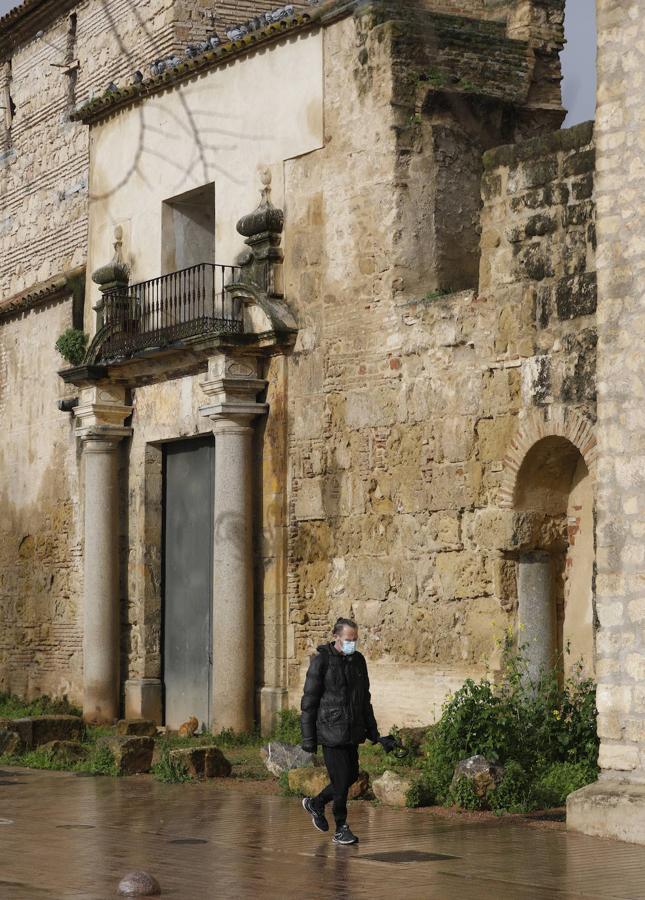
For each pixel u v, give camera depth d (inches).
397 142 785.6
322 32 834.8
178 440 952.3
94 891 389.1
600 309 530.0
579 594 695.1
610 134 531.8
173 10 1029.2
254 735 843.4
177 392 933.8
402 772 611.2
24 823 536.7
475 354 721.6
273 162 865.5
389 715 765.9
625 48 528.7
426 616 747.4
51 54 1183.6
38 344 1115.3
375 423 785.6
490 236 712.4
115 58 1097.4
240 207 890.1
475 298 723.4
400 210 783.7
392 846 477.1
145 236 975.6
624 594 515.5
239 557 852.6
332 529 813.9
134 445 979.3
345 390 807.7
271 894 387.2
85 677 981.8
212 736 849.5
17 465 1138.0
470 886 401.4
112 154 1013.2
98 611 976.3
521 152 696.4
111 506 981.8
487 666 706.2
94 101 1016.2
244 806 582.9
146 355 925.2
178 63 934.4
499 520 700.7
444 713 614.9
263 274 857.5
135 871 405.4
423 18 807.1
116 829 519.5
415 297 780.0
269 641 848.3
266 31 858.8
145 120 978.7
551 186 681.6
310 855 458.3
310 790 610.5
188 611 942.4
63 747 753.6
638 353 517.3
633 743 507.8
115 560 982.4
